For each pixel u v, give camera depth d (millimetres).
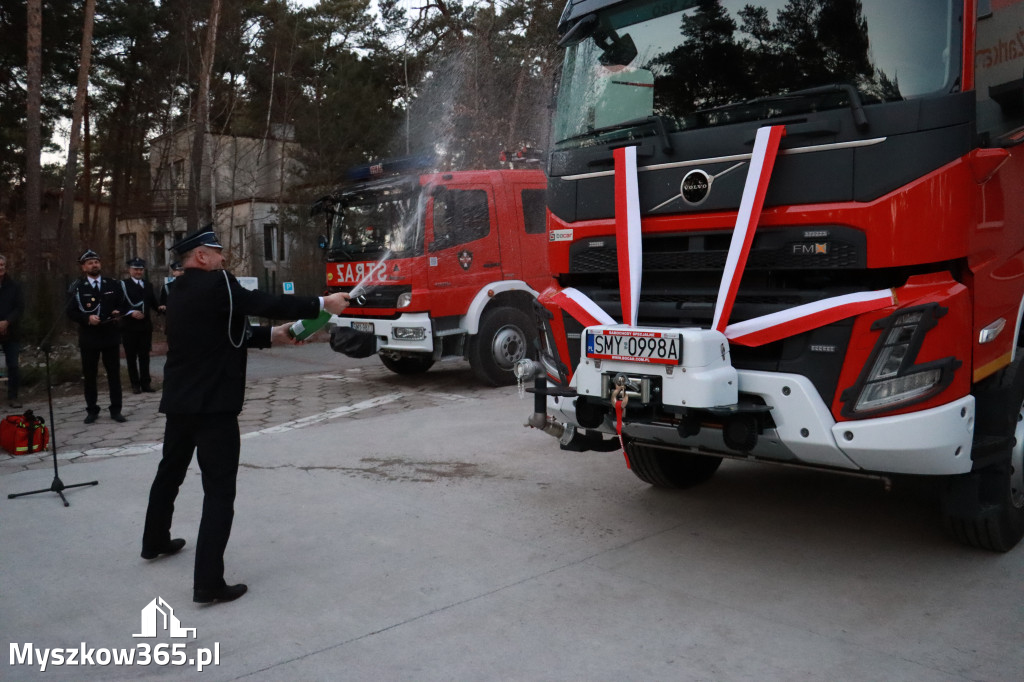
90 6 18406
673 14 4410
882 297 3553
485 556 4496
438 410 8906
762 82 4086
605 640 3494
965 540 4309
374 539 4805
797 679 3135
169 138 25062
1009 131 3834
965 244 3527
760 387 3807
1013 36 3834
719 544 4605
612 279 4578
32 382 10781
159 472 4445
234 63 24984
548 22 16781
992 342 3797
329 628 3672
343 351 4164
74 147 18359
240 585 4062
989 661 3236
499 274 10469
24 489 5953
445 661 3348
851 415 3613
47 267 24328
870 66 3721
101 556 4625
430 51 21672
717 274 4105
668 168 4199
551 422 4707
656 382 3855
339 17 24266
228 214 26781
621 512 5215
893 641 3418
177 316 4008
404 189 9977
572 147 4754
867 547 4496
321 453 6965
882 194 3559
